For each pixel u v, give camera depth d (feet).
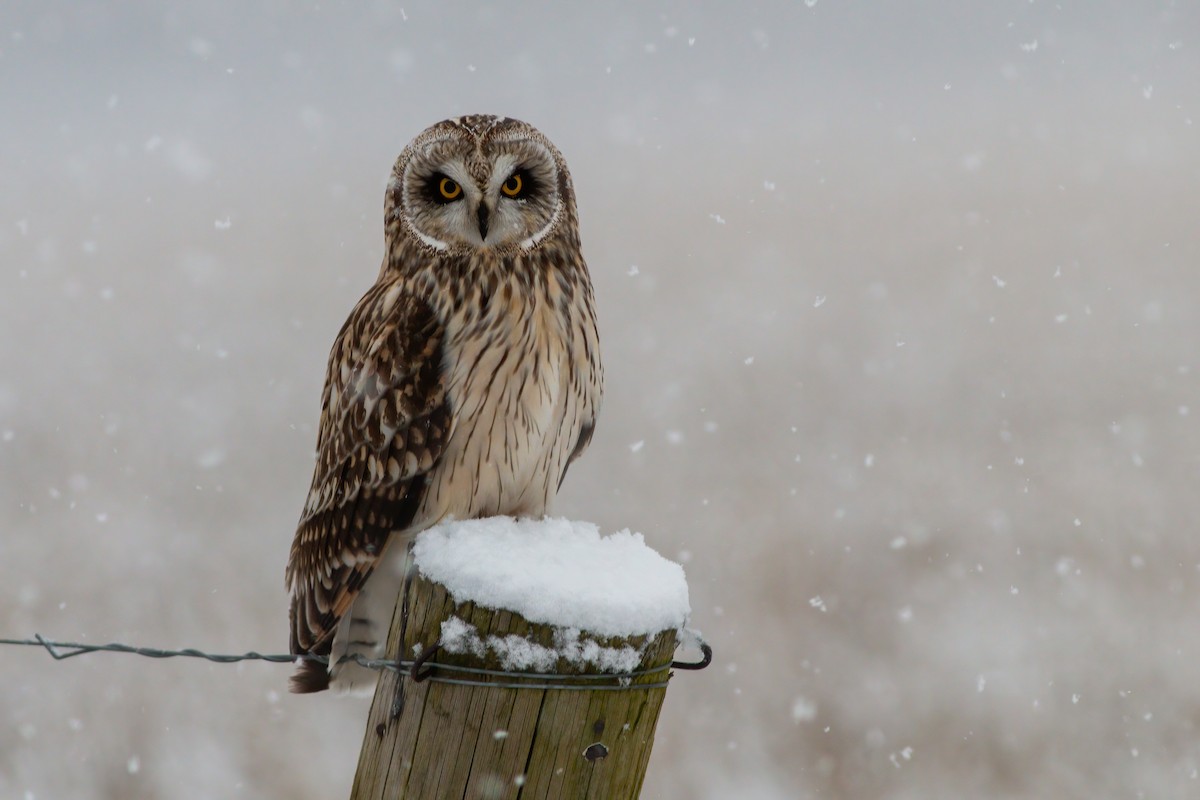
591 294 19.57
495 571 13.26
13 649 37.91
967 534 46.57
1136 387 67.21
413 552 13.99
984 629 40.19
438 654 13.32
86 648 15.05
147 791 32.58
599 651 13.16
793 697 36.91
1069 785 33.71
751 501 49.47
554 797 13.24
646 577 13.71
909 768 34.53
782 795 33.40
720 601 41.75
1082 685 37.47
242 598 41.14
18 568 42.55
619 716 13.33
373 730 13.97
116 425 59.98
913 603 41.68
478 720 13.20
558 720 13.19
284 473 54.13
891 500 49.85
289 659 15.06
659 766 34.27
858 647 39.40
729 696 36.88
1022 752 34.81
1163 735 35.55
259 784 33.06
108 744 33.91
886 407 63.52
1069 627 40.47
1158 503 49.60
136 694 36.09
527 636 13.12
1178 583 42.80
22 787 32.40
